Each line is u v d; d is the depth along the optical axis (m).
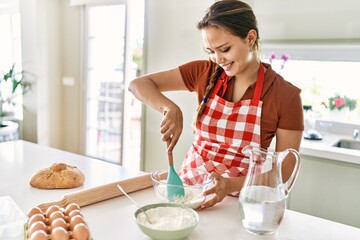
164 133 1.15
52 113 3.91
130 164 3.63
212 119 1.25
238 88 1.23
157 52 2.79
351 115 2.42
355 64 2.32
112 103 3.78
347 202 2.04
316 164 2.11
